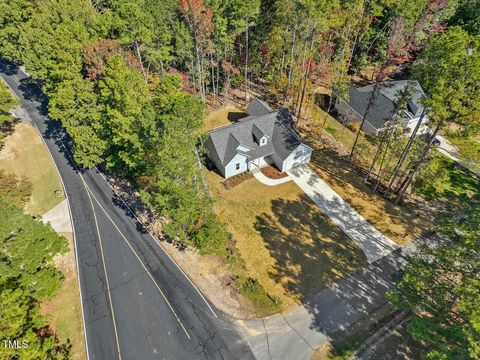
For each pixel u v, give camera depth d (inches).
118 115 1128.8
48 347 862.5
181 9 1567.4
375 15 2110.0
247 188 1494.8
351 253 1238.3
